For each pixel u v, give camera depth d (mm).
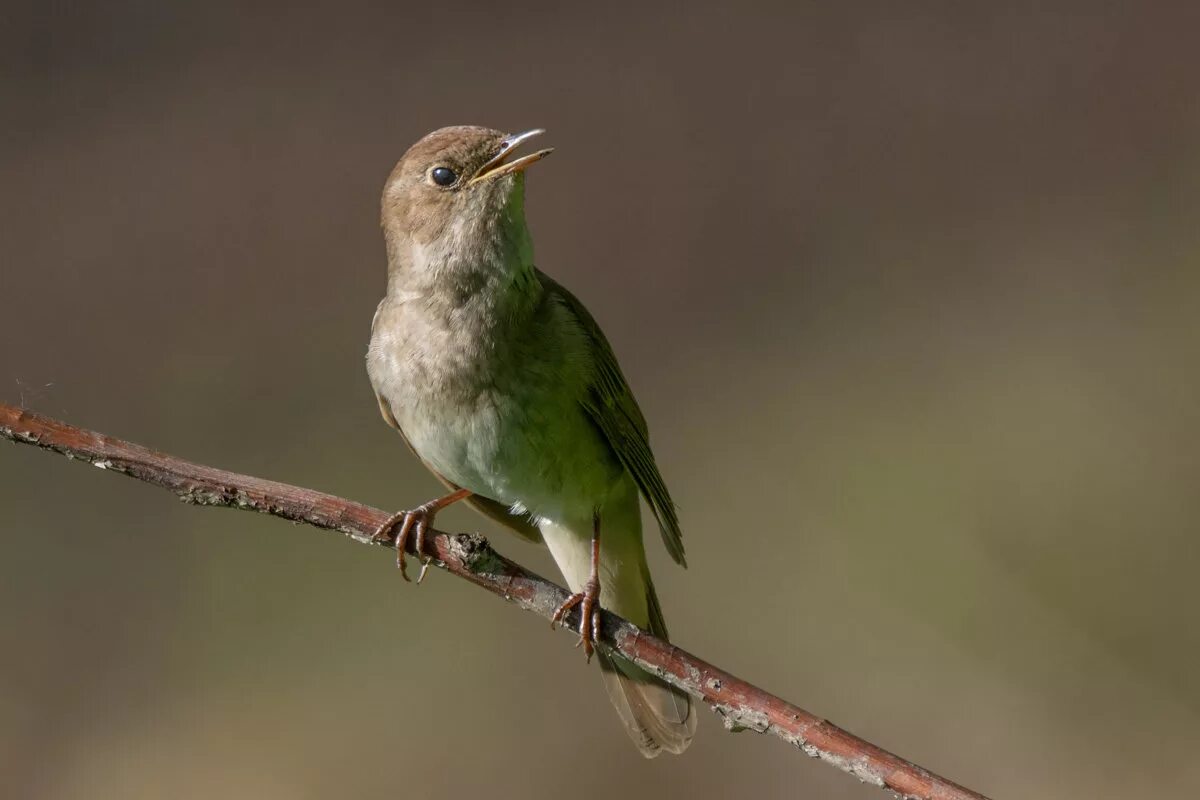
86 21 16328
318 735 10531
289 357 13367
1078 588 11109
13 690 10891
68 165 15000
